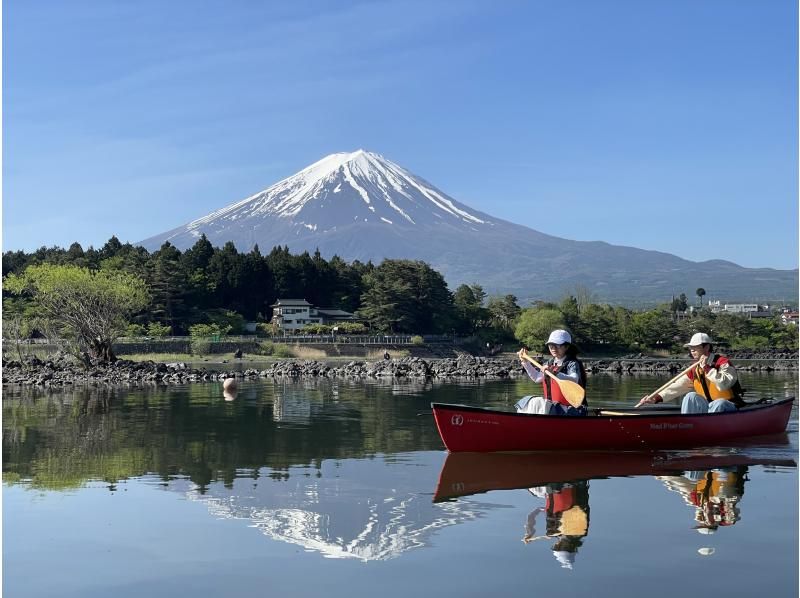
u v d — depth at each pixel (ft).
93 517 24.85
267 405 65.00
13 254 396.37
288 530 23.17
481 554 20.70
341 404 65.57
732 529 22.97
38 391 84.99
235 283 387.55
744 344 342.23
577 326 331.36
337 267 459.32
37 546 21.76
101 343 136.36
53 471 32.78
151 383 102.22
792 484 29.48
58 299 135.74
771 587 18.16
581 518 24.31
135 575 19.33
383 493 28.04
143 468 33.42
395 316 375.04
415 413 57.47
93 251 397.19
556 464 34.17
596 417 37.01
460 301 435.53
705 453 36.91
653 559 20.18
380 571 19.39
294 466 33.83
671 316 383.04
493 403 65.98
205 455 36.91
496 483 29.81
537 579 18.75
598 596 17.69
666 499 26.94
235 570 19.61
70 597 17.97
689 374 42.60
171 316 329.31
